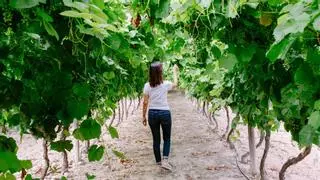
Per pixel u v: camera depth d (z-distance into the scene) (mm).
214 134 8820
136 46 3299
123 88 5902
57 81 1861
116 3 2658
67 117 1825
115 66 3500
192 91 9234
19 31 1507
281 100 2381
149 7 2293
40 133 2160
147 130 10258
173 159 6602
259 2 1982
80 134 1829
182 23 2711
